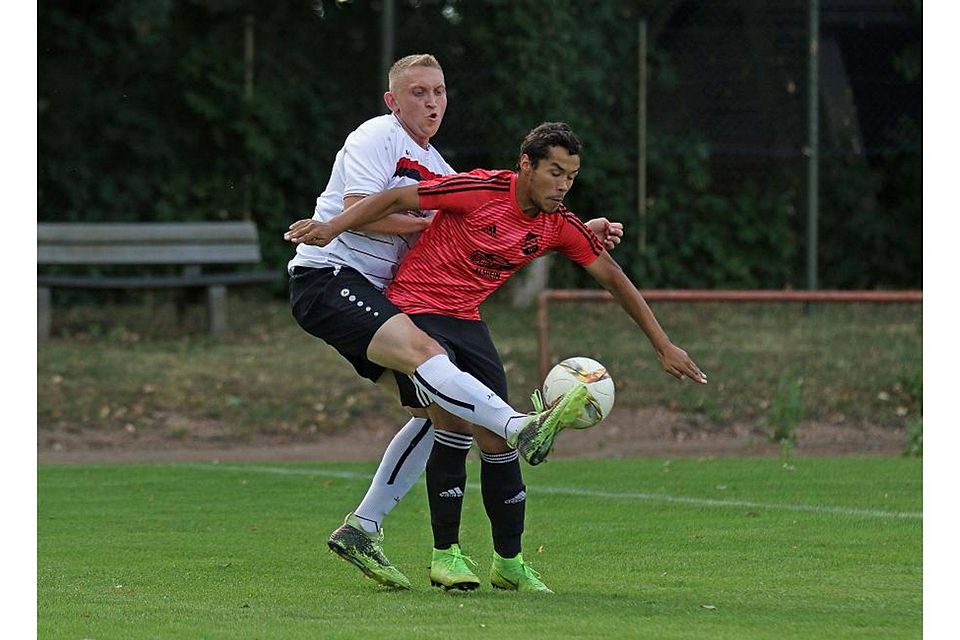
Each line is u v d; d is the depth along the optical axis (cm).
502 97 5562
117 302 5681
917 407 4491
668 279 5950
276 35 5778
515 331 5241
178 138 5747
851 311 5750
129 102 5688
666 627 1714
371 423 4388
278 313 5584
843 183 6125
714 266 5984
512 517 2044
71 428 4181
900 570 2159
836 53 6056
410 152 2109
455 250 2019
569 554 2339
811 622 1750
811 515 2736
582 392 1867
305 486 3253
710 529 2584
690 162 5912
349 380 4684
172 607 1891
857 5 6016
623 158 5856
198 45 5703
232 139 5769
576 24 5700
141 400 4409
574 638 1644
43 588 2050
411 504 3003
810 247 5781
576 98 5741
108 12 5566
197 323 5388
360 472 3516
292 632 1697
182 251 5350
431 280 2044
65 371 4591
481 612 1833
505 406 1934
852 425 4378
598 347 5016
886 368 4812
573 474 3400
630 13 5816
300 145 5847
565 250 2078
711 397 4544
